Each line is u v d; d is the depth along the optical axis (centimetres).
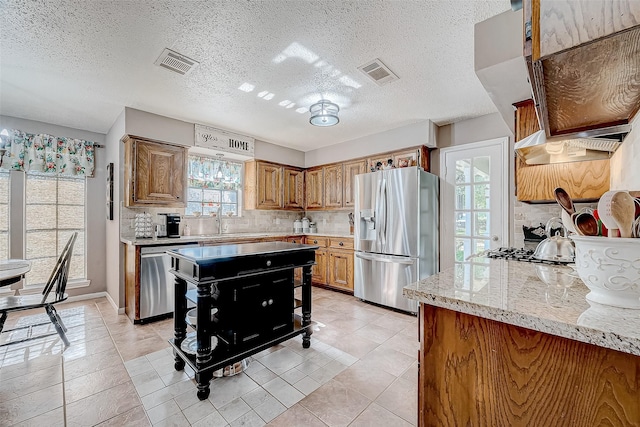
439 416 86
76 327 274
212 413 155
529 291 89
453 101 284
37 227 335
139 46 193
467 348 82
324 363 208
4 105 288
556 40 65
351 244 396
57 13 161
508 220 305
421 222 322
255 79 239
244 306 200
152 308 290
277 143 454
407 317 307
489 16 163
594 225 84
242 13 162
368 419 151
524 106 194
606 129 134
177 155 339
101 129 366
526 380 73
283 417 152
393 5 156
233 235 396
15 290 319
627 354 60
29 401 165
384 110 308
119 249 317
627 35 59
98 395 170
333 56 205
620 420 61
